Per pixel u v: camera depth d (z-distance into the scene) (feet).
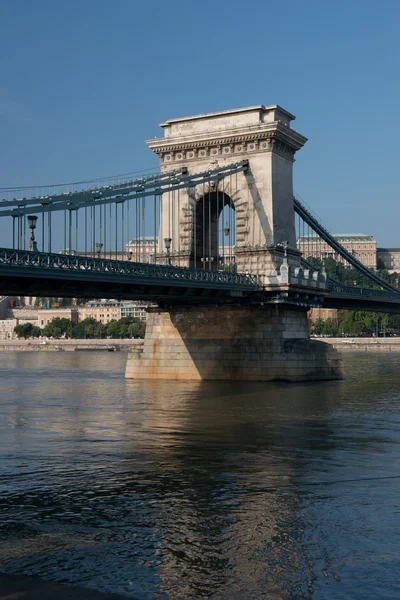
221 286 209.56
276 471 92.89
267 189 238.07
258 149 240.12
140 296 195.00
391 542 63.62
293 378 228.84
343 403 171.12
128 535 65.41
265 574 56.34
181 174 246.27
